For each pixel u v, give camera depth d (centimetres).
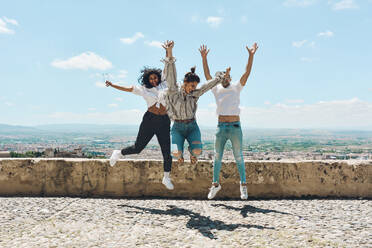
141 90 396
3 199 437
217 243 270
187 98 368
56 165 479
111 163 432
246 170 466
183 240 278
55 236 288
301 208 388
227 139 410
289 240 275
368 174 460
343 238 278
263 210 381
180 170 470
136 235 292
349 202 423
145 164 475
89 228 311
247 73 397
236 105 398
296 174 464
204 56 421
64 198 449
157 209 388
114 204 414
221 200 449
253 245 265
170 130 389
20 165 479
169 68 362
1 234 291
